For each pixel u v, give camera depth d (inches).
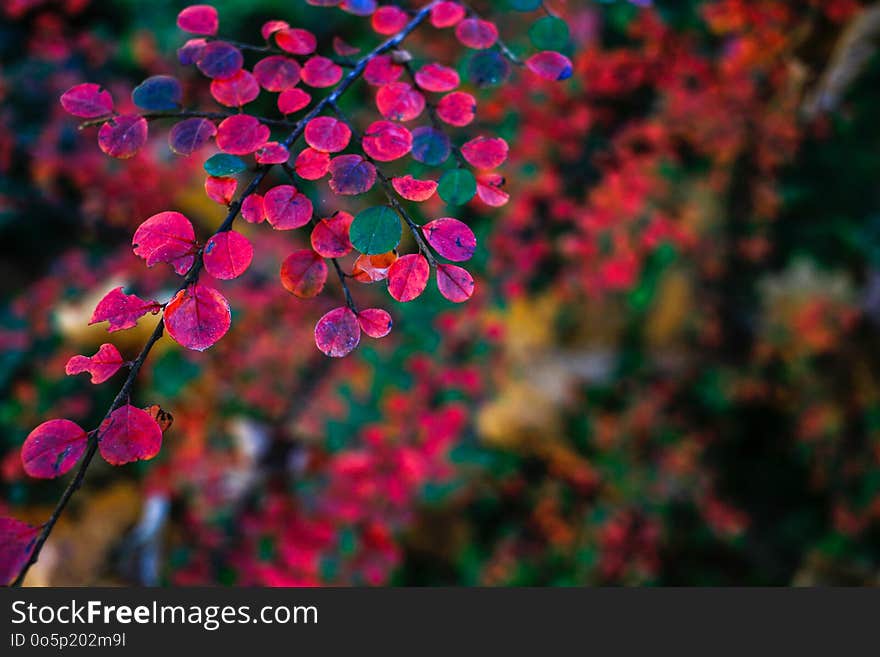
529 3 44.0
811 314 159.5
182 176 134.8
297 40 41.6
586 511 153.5
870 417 155.9
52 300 137.9
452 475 141.9
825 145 140.6
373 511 117.1
